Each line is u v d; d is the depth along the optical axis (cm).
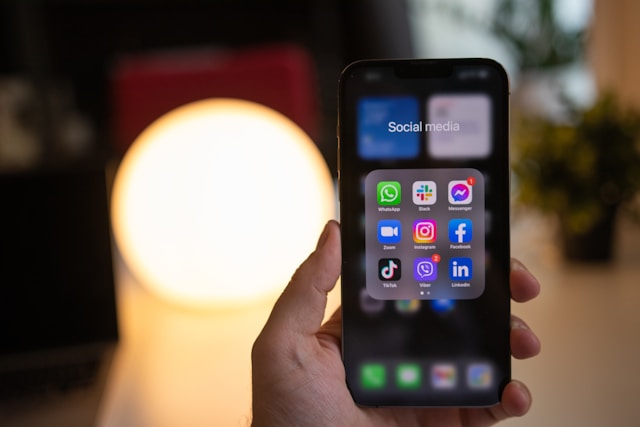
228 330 60
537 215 78
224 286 59
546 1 133
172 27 99
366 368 41
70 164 59
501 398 40
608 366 50
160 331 60
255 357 39
